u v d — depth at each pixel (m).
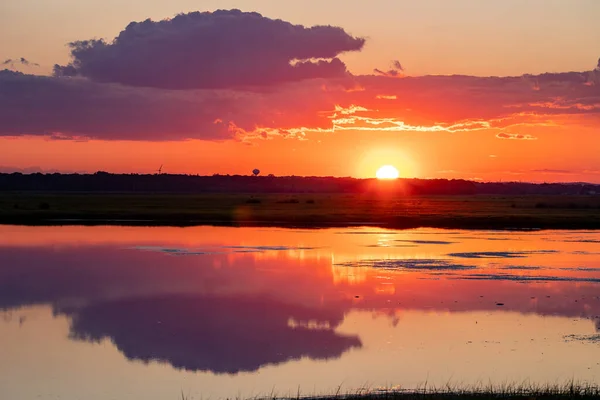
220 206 130.88
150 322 28.66
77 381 21.09
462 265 44.44
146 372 21.94
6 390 20.31
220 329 27.33
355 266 44.25
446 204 153.75
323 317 29.23
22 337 26.28
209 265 45.12
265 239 64.06
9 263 46.09
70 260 47.62
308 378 20.95
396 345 24.66
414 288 35.84
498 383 19.86
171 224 84.00
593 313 29.59
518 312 29.88
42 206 112.12
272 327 27.62
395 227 81.19
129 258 48.84
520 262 45.91
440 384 19.83
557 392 17.11
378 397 17.36
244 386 20.25
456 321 28.17
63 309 31.23
